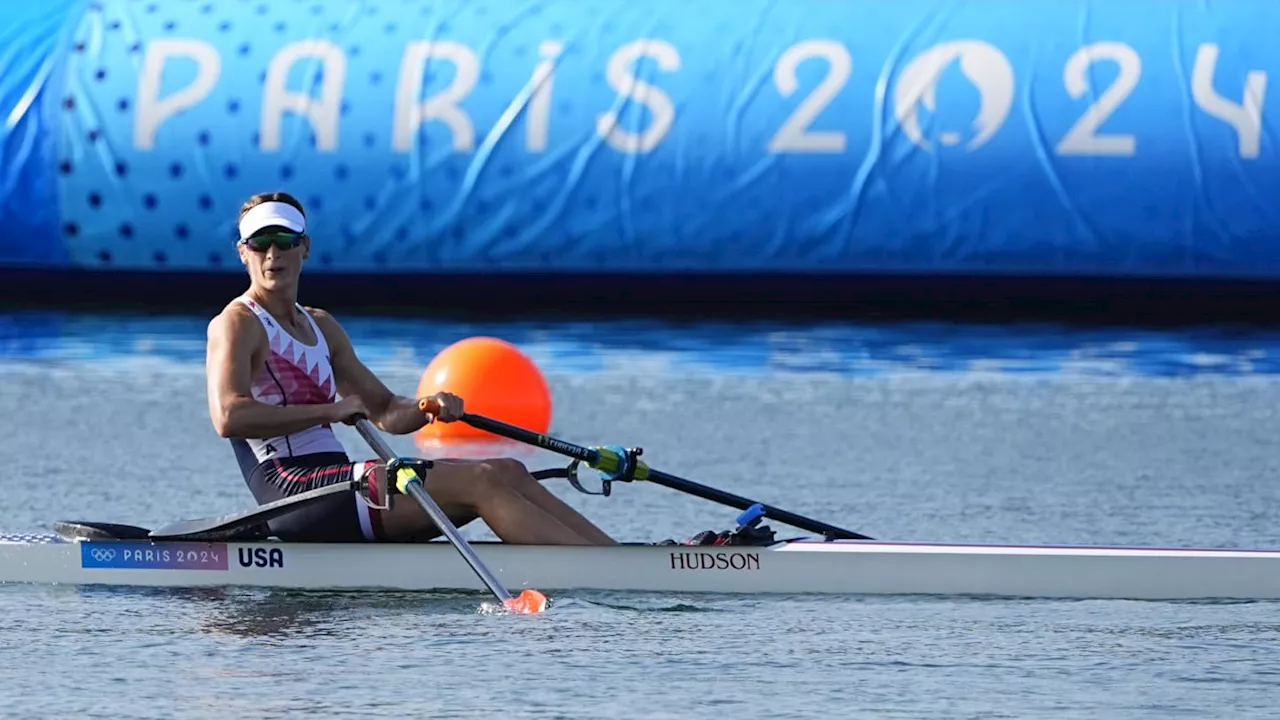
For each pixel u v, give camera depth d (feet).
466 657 59.88
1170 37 193.16
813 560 70.44
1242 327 190.80
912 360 161.99
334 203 199.00
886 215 194.18
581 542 70.95
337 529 71.72
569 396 137.90
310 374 72.74
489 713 53.06
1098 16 195.52
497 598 68.74
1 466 105.29
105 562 72.38
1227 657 60.18
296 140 198.49
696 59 197.57
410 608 67.77
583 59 198.29
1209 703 54.54
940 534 85.35
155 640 62.18
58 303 209.46
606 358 162.20
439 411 74.38
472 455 112.78
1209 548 75.51
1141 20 194.80
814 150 194.49
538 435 75.31
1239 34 192.75
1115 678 57.36
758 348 170.19
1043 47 193.98
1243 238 190.70
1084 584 69.77
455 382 122.72
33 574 72.79
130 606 68.03
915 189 193.57
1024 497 96.63
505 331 182.91
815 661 59.52
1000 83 192.85
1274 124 189.37
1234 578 69.41
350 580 71.36
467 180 197.36
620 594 70.13
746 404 134.10
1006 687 56.29
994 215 193.26
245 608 67.62
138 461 107.55
